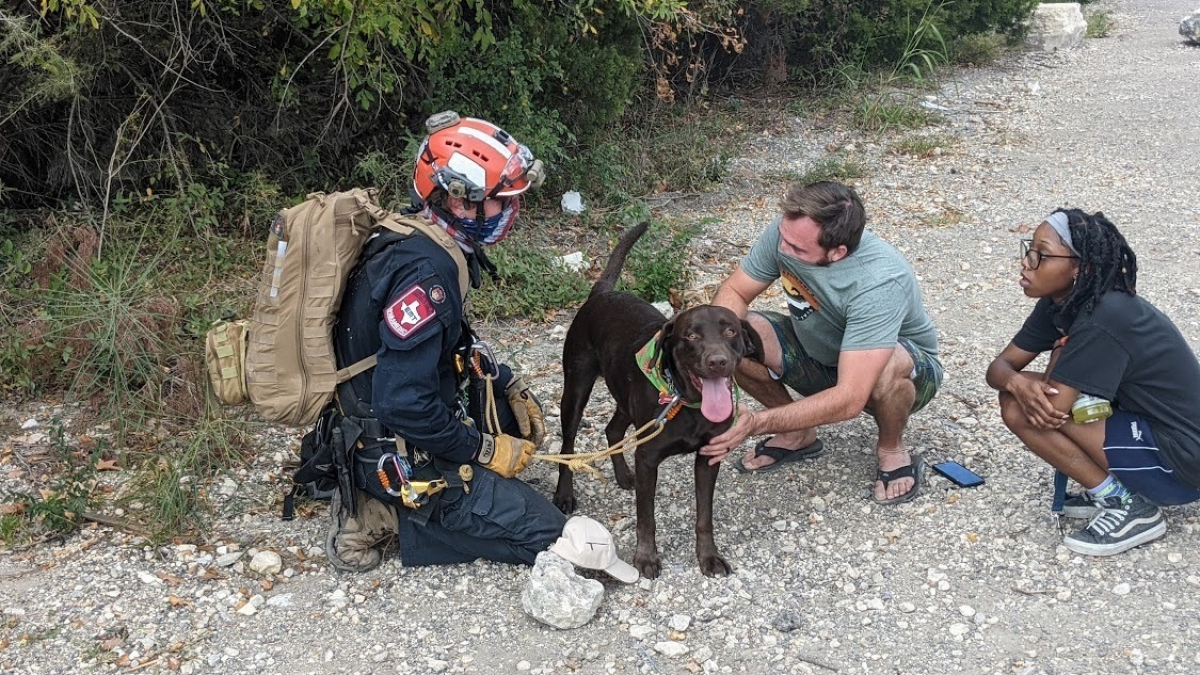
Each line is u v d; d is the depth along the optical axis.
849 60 13.55
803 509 4.21
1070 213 3.61
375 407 3.42
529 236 7.68
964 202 8.79
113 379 5.00
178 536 4.07
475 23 8.15
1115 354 3.54
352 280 3.52
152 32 7.00
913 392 4.06
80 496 4.13
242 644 3.47
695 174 9.48
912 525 4.06
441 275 3.37
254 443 4.77
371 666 3.37
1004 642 3.38
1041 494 4.21
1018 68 14.54
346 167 8.12
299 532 4.11
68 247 6.07
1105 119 11.60
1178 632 3.35
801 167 10.09
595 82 8.62
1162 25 18.55
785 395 4.43
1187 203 8.51
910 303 3.99
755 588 3.71
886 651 3.36
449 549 3.84
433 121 3.48
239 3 7.11
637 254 6.87
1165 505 3.78
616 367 3.96
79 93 6.74
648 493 3.75
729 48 12.78
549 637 3.49
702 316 3.41
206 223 6.70
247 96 7.83
